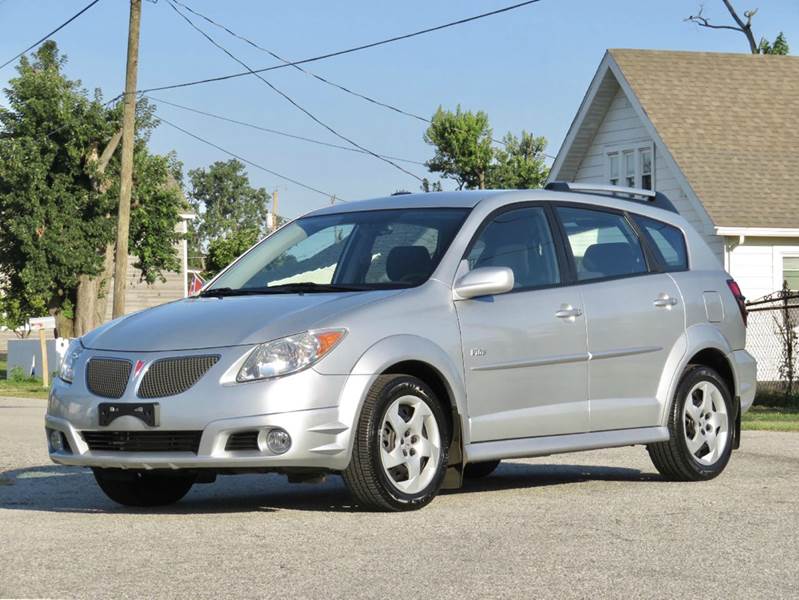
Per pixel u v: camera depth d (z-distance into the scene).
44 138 41.59
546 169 70.44
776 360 28.05
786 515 7.95
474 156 69.50
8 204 41.78
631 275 9.78
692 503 8.51
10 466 11.78
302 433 7.67
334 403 7.79
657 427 9.70
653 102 31.58
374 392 7.92
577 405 9.17
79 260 41.91
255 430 7.67
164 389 7.82
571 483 9.88
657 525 7.55
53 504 8.99
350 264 8.87
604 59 33.16
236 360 7.75
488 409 8.62
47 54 45.25
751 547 6.81
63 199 42.06
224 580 5.96
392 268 8.68
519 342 8.80
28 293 44.00
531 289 9.03
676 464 9.77
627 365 9.50
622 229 9.93
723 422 10.09
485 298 8.71
